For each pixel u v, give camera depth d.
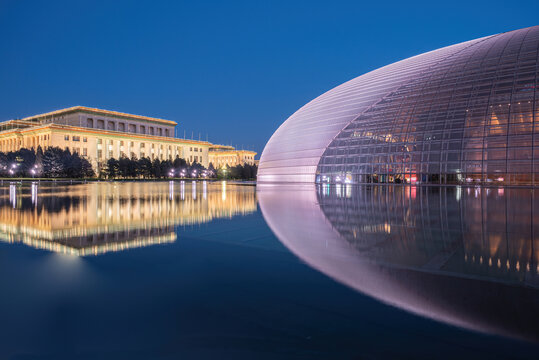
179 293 5.63
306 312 4.87
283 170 56.28
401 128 43.78
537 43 40.91
